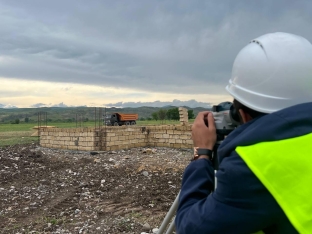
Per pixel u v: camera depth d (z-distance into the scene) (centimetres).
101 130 1317
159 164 980
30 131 2869
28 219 553
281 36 140
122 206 607
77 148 1358
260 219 113
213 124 156
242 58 143
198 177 142
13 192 717
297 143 115
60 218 552
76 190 726
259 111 134
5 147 1417
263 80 135
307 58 135
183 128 1388
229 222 115
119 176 850
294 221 106
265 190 112
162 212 564
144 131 1485
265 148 115
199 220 122
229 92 146
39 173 909
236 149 121
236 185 115
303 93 133
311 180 110
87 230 490
